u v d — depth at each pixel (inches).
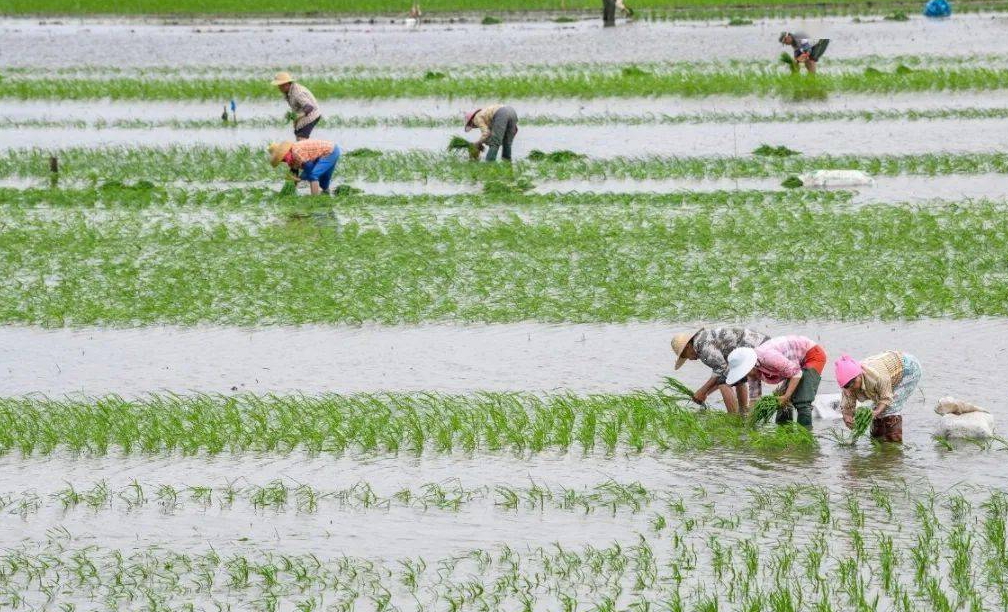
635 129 4763.8
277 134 4877.0
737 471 1899.6
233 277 2960.1
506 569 1625.2
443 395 2233.0
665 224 3304.6
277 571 1633.9
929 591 1519.4
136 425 2112.5
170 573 1638.8
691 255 3038.9
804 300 2659.9
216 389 2310.5
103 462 2016.5
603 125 4862.2
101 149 4653.1
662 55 6530.5
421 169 4106.8
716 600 1497.3
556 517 1771.7
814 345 2033.7
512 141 4414.4
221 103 5708.7
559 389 2252.7
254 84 5915.4
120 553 1699.1
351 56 6953.7
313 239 3270.2
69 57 7317.9
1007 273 2829.7
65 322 2741.1
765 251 3046.3
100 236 3368.6
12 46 7829.7
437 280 2920.8
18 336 2659.9
